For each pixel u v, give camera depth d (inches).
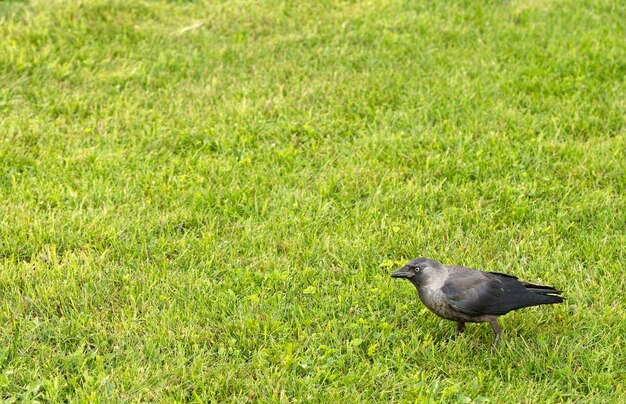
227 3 548.7
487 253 316.2
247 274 298.7
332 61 480.4
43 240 316.8
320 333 268.2
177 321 274.4
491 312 256.2
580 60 466.6
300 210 344.8
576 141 395.2
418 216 339.3
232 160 380.2
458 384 244.2
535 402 241.8
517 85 448.1
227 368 253.6
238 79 459.5
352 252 314.0
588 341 266.5
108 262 304.2
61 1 525.7
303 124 411.2
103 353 261.0
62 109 419.8
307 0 554.3
